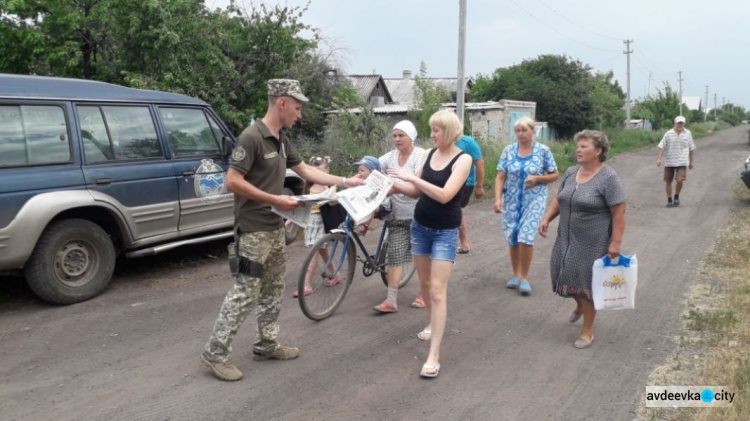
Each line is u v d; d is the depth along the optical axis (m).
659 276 7.19
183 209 6.88
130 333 5.27
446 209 4.45
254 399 4.10
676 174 12.40
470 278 7.16
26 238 5.47
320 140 16.58
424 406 4.05
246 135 4.10
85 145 6.08
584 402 4.11
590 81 38.62
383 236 6.12
